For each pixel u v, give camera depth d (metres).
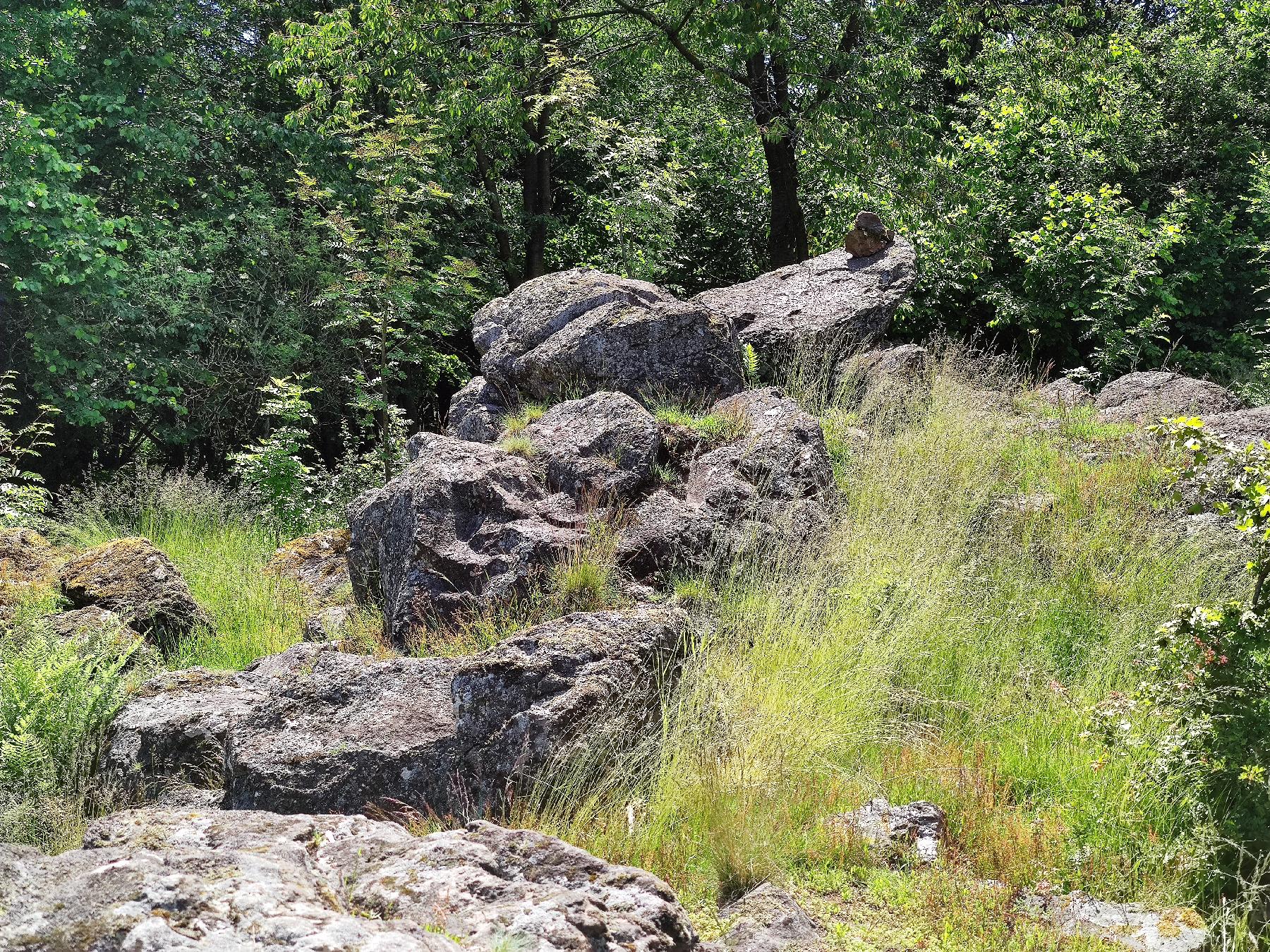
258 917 2.09
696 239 20.66
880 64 15.50
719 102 17.08
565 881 2.88
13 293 13.25
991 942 3.56
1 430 11.92
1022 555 7.03
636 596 6.15
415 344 12.43
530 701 4.43
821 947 3.50
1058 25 16.48
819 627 5.93
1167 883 4.05
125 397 14.96
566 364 8.61
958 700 5.55
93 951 1.97
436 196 14.02
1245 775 4.01
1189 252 17.28
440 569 6.48
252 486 10.77
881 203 16.25
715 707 4.91
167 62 14.49
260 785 4.39
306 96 16.28
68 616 6.66
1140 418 9.23
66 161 13.37
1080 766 4.82
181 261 14.44
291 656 5.70
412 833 4.20
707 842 4.11
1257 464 4.44
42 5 13.64
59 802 4.73
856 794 4.61
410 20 15.44
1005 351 16.72
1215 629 4.43
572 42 17.03
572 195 20.52
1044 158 16.58
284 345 14.42
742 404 8.11
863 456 8.09
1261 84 19.55
